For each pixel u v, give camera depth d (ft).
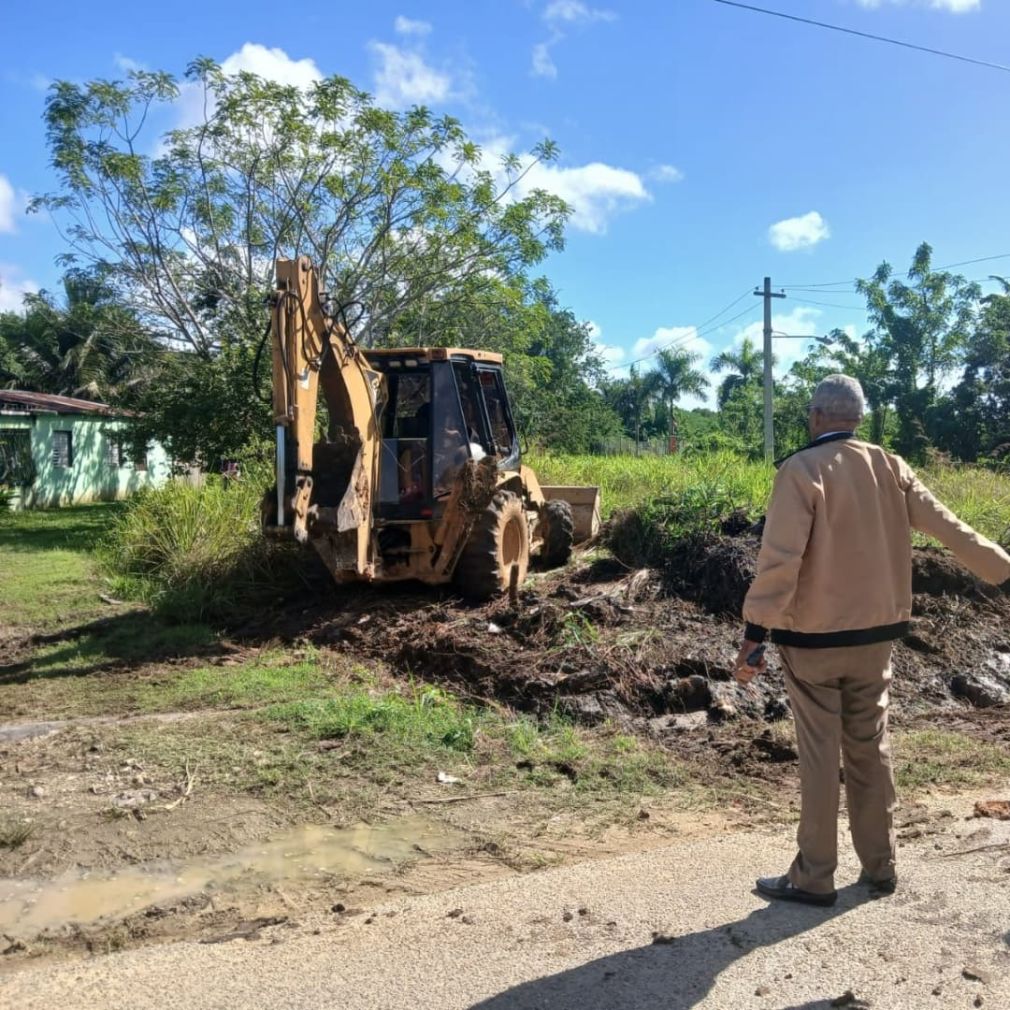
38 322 129.29
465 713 21.39
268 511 27.02
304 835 14.98
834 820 11.31
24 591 37.47
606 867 13.06
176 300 66.54
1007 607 27.68
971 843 13.42
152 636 29.45
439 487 30.86
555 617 25.95
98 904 12.84
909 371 122.62
